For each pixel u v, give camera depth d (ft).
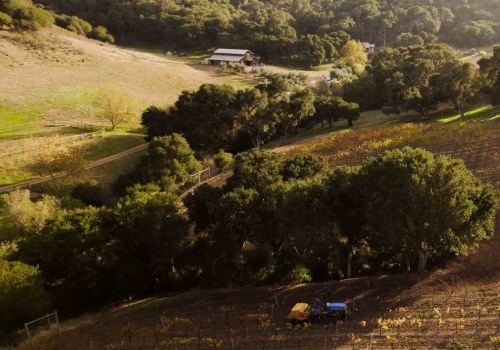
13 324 114.21
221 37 579.07
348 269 126.41
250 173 147.13
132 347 100.78
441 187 107.34
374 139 230.89
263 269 131.64
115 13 629.10
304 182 125.39
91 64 417.08
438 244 111.96
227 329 104.53
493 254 121.70
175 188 208.13
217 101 277.23
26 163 240.12
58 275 133.28
